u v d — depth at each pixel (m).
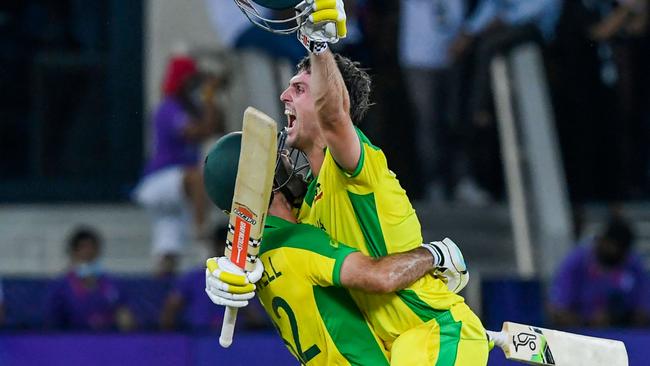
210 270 20.27
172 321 35.91
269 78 42.00
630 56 45.22
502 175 43.69
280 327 21.33
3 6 48.25
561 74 44.94
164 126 40.72
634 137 45.62
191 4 43.66
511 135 42.03
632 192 45.78
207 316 35.75
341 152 20.03
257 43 42.47
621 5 44.94
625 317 37.41
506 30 43.00
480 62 42.88
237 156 20.77
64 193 47.75
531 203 41.72
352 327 20.70
